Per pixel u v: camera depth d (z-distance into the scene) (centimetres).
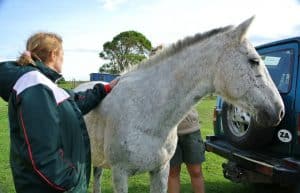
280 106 281
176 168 426
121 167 310
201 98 300
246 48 282
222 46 286
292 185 382
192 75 294
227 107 465
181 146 424
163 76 303
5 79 218
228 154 457
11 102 215
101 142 336
